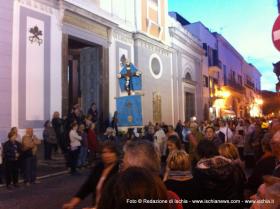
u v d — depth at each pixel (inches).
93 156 561.0
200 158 148.8
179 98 1087.6
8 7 562.6
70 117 593.6
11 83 565.3
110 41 808.3
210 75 1457.9
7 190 381.4
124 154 115.4
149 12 960.3
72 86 866.8
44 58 626.5
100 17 761.6
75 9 693.9
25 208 299.0
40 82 617.0
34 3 612.4
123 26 855.1
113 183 59.9
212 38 1563.7
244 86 2244.1
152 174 62.2
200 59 1317.7
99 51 786.8
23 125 581.9
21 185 412.2
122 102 707.4
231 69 1903.3
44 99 622.5
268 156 163.5
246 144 444.5
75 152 498.3
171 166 133.6
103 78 783.1
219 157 139.6
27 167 416.5
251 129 445.4
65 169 524.7
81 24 720.3
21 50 585.0
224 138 449.4
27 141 418.9
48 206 306.5
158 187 60.4
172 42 1059.9
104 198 59.1
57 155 586.2
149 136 649.0
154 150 115.2
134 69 709.9
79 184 416.8
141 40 901.2
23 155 416.5
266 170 157.9
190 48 1216.2
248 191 161.5
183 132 615.8
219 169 131.6
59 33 658.8
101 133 759.1
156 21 992.2
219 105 1540.4
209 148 145.6
